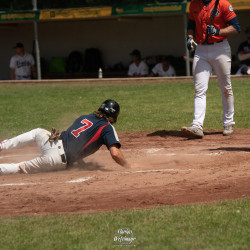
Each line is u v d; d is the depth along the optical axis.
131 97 47.47
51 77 72.44
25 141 22.52
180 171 21.86
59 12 63.16
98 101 46.16
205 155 25.30
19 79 64.00
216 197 17.83
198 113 31.23
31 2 71.38
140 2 61.38
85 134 22.00
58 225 15.48
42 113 41.81
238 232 14.37
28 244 14.12
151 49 71.38
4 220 16.16
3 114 42.06
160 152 27.11
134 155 26.56
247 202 16.92
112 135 21.95
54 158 22.08
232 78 54.41
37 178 21.77
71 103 45.81
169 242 13.87
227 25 30.25
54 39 74.69
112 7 60.75
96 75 70.62
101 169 23.45
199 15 30.25
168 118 38.12
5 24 74.25
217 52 30.48
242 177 20.28
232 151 25.98
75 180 21.00
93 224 15.44
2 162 26.92
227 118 32.16
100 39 73.06
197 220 15.39
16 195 19.06
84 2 68.56
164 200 17.70
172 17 69.50
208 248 13.40
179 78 57.12
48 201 18.16
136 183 20.03
